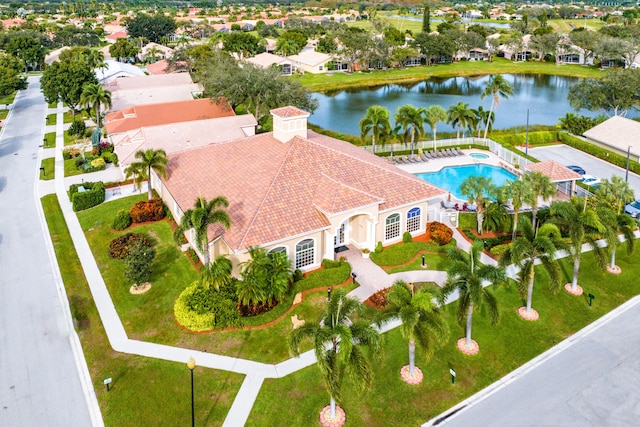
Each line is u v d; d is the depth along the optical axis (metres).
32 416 26.44
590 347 31.39
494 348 31.38
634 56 137.25
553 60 168.25
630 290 37.59
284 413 26.44
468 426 25.55
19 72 118.19
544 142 76.69
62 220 50.53
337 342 24.12
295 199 39.84
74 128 80.50
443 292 28.36
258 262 33.34
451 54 160.00
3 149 74.31
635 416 26.00
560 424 25.55
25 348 31.73
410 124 69.06
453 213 48.56
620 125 69.94
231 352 31.00
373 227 41.22
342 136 82.25
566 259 41.69
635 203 50.78
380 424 25.75
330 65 151.50
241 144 49.12
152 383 28.48
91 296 37.25
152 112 76.56
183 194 44.59
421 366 29.72
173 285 38.19
